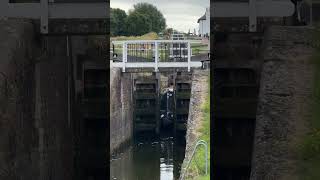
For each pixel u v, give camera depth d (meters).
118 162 57.53
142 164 55.47
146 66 59.72
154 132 76.12
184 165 33.00
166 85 93.94
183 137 72.75
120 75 60.94
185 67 58.56
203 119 39.12
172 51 62.97
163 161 57.38
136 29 143.38
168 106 84.50
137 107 75.19
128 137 69.44
